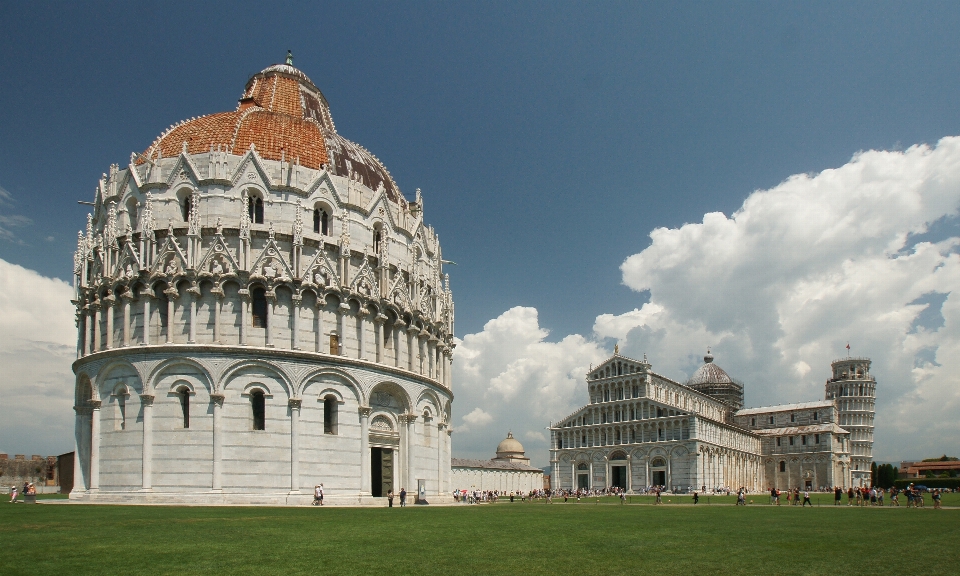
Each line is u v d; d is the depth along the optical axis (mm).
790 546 33812
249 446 65000
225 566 24344
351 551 28797
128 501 63156
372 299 74312
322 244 71750
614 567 25719
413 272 82125
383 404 75188
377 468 74500
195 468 63594
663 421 172625
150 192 70625
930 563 27891
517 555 28578
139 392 65438
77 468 70250
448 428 88625
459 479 169000
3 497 80625
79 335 74750
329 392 69312
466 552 29188
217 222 68625
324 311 70500
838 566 26781
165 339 66562
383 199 79312
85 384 71812
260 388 66250
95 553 26859
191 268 66500
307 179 74000
